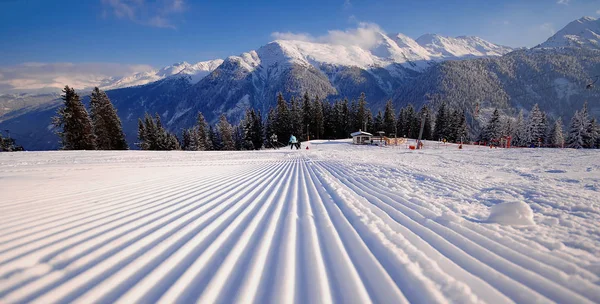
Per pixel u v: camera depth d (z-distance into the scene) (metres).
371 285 1.42
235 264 1.67
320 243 2.03
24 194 3.86
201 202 3.50
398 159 12.11
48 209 3.00
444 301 1.25
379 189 4.34
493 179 5.50
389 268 1.60
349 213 2.90
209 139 51.12
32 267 1.56
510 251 1.77
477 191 4.08
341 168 7.90
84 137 25.88
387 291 1.36
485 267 1.58
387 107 53.03
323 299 1.30
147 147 37.75
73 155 13.80
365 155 15.64
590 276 1.41
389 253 1.80
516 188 4.17
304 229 2.37
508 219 2.39
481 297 1.28
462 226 2.33
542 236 2.03
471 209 2.98
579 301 1.22
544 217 2.56
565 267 1.51
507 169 7.43
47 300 1.24
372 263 1.67
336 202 3.48
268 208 3.18
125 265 1.62
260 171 7.75
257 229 2.38
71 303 1.22
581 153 13.12
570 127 36.97
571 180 5.26
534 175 6.07
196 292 1.35
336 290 1.38
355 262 1.69
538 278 1.43
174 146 42.31
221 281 1.46
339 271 1.58
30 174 6.61
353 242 2.03
